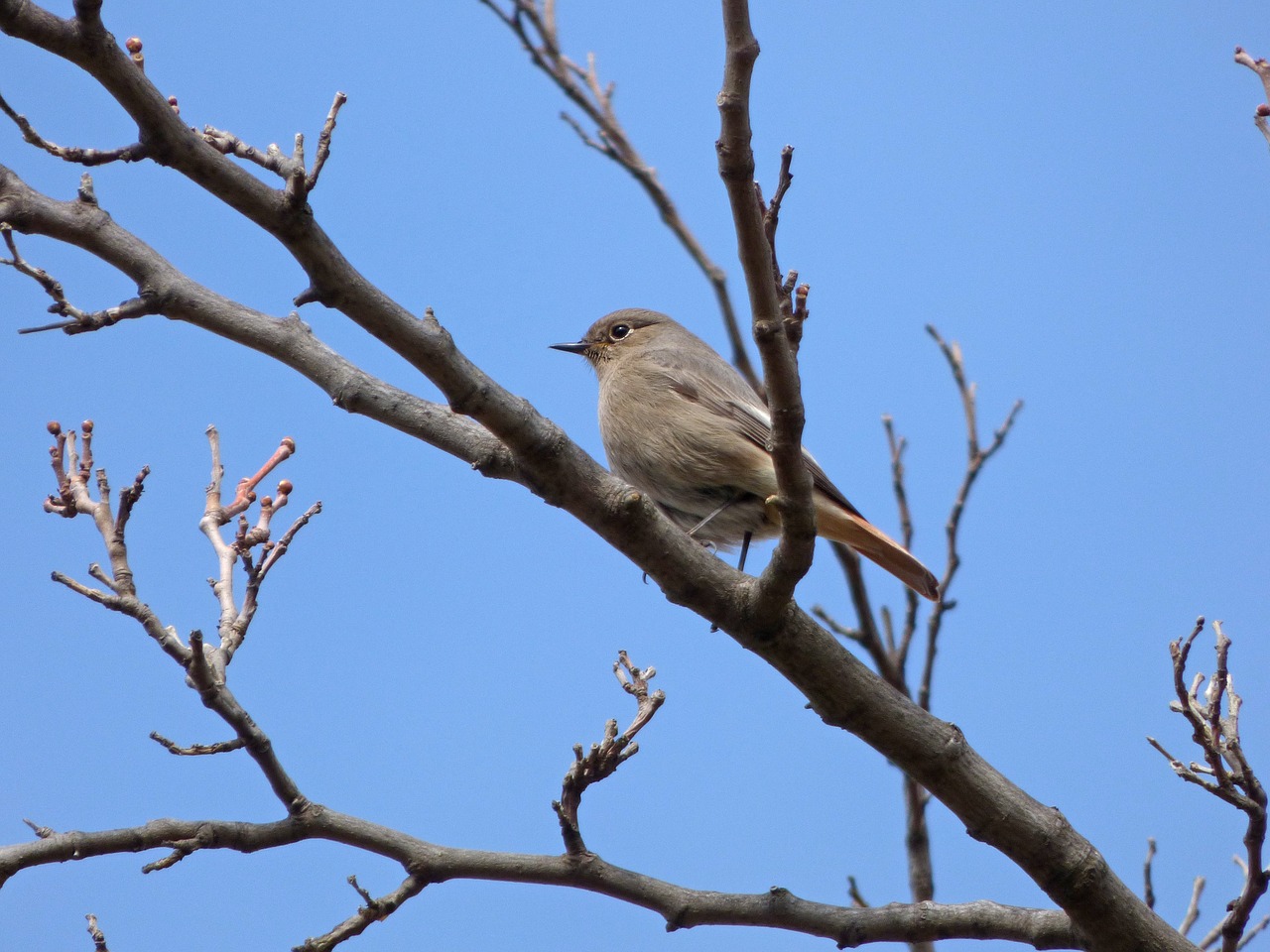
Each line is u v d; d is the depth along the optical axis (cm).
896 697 978
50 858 879
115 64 765
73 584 933
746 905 966
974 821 970
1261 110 982
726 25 761
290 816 945
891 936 961
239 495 1102
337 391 975
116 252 904
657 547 955
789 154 802
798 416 855
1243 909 930
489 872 961
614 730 979
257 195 818
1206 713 967
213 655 969
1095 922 945
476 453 972
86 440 1016
